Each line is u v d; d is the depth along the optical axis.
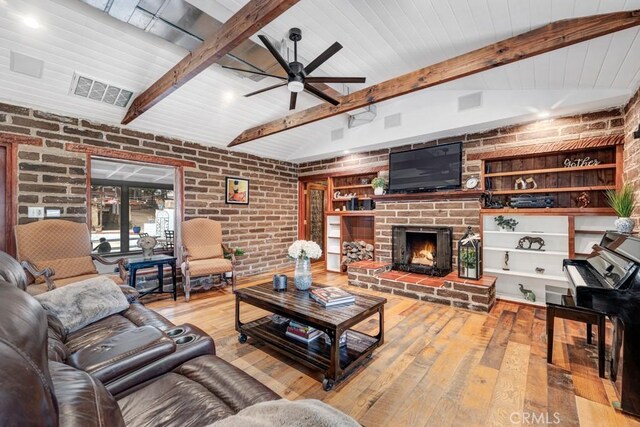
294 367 2.21
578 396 1.82
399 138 4.34
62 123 3.35
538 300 3.73
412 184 4.48
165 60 2.86
